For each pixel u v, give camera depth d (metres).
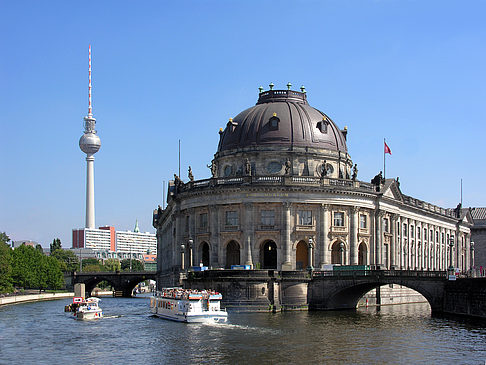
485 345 64.38
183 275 108.19
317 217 113.56
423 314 96.38
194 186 119.25
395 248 131.50
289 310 96.88
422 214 150.25
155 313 94.88
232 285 94.31
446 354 59.81
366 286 102.12
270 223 112.75
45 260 192.25
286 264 109.00
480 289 83.19
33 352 61.91
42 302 141.12
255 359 57.56
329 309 99.00
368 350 61.69
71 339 69.56
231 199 113.25
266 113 124.94
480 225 199.62
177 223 124.81
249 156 121.50
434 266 158.25
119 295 198.38
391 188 129.38
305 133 122.75
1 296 139.62
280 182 112.19
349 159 128.62
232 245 117.94
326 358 57.97
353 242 116.19
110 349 62.91
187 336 70.12
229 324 79.94
